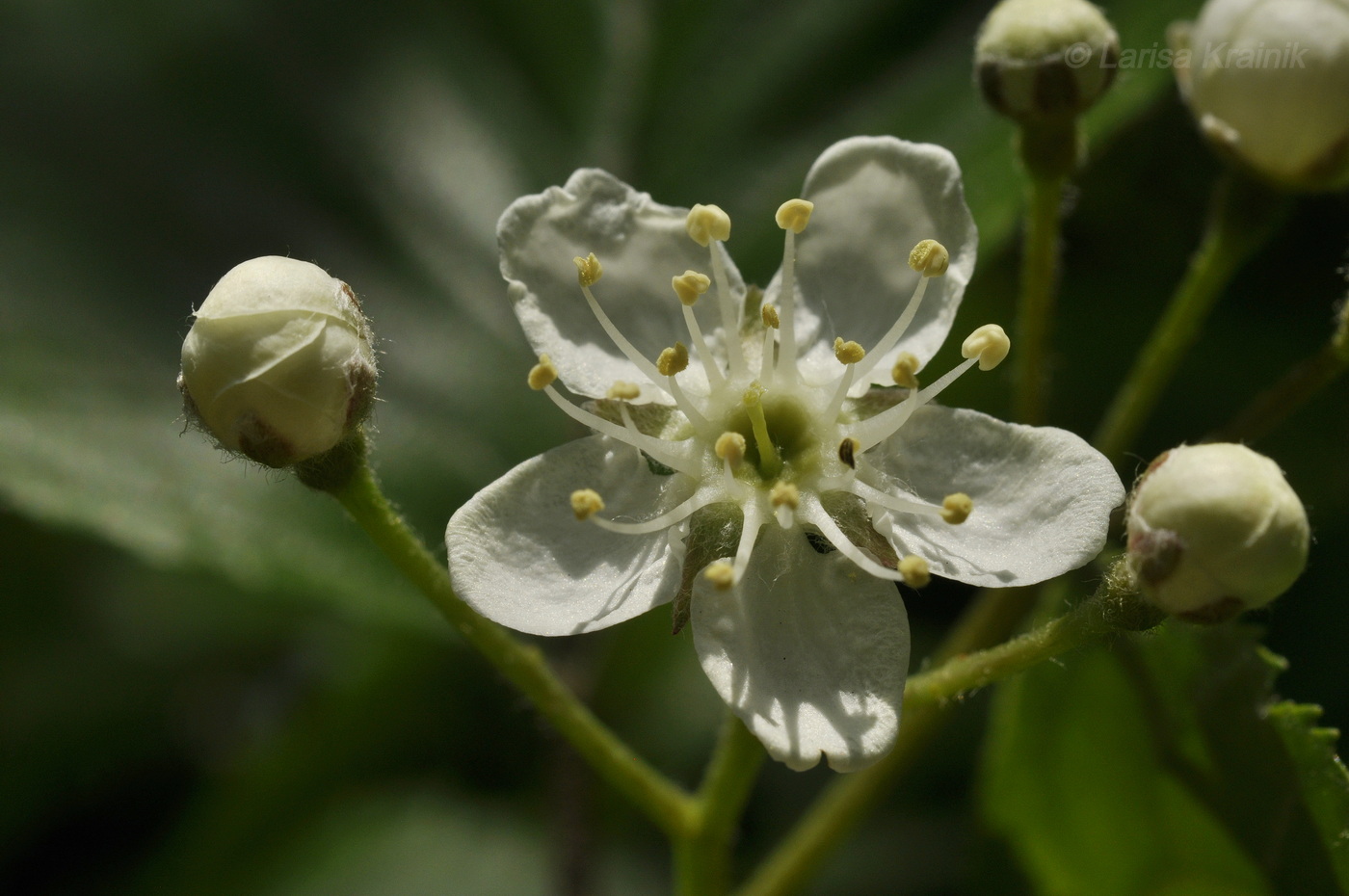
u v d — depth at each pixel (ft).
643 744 0.38
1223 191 0.35
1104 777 0.35
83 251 0.38
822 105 0.40
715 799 0.34
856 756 0.31
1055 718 0.35
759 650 0.32
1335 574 0.37
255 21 0.40
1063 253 0.39
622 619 0.32
